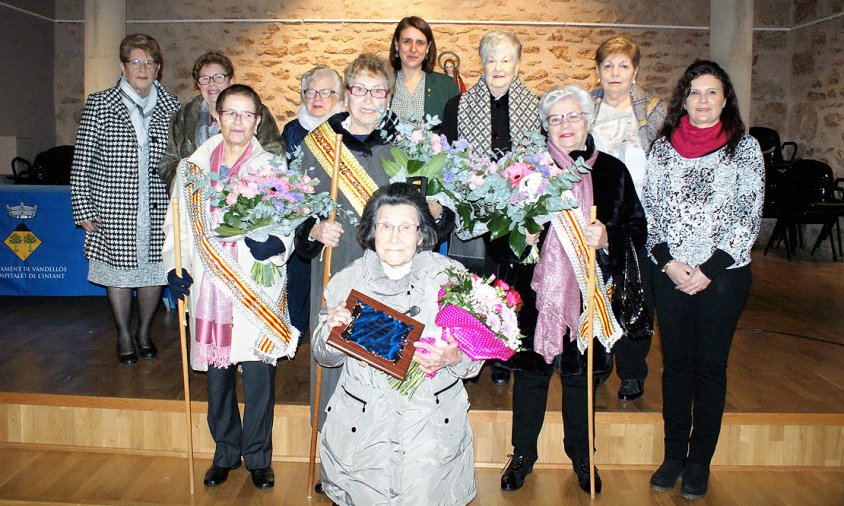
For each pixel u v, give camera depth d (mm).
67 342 3941
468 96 3158
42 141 7984
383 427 1992
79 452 3029
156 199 3516
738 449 3010
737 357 3836
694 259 2607
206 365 2572
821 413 3037
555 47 7742
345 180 2582
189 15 7746
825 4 7531
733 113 2586
